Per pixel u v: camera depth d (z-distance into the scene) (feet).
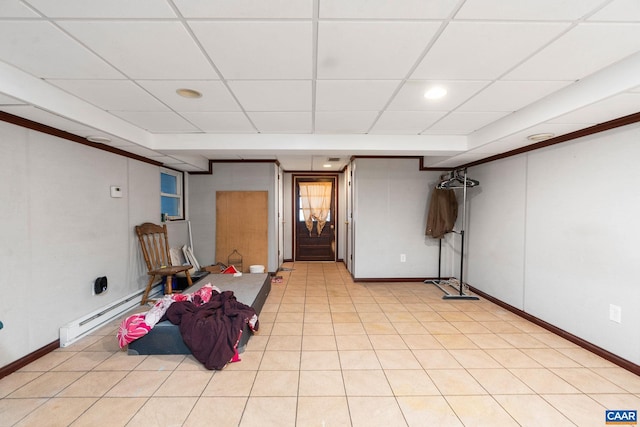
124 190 12.16
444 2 4.19
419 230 16.96
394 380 7.33
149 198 13.99
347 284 16.49
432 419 6.02
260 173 18.04
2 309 7.36
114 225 11.53
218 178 18.11
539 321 10.56
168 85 6.99
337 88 7.18
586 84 6.61
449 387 7.06
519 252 11.62
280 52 5.54
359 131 11.18
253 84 6.94
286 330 10.26
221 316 8.51
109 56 5.66
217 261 18.16
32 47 5.30
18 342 7.74
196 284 12.87
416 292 14.94
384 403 6.49
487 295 13.73
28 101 6.43
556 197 9.86
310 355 8.53
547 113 7.72
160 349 8.50
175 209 17.33
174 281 14.78
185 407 6.32
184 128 10.73
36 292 8.22
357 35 5.00
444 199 15.67
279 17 4.52
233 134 11.59
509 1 4.16
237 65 6.03
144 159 13.48
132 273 12.69
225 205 18.11
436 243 17.03
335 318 11.38
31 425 5.80
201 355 7.90
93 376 7.43
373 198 16.79
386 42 5.21
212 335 7.93
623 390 6.93
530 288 11.06
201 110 8.75
